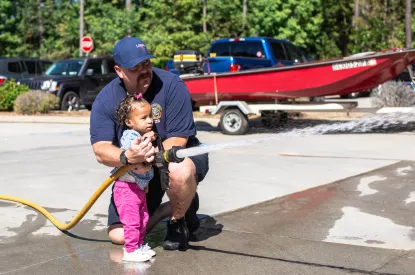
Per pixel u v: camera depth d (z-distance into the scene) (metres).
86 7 41.25
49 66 21.75
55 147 10.15
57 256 4.18
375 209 5.39
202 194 6.14
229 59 15.17
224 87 12.16
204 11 32.91
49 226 5.00
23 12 43.44
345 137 10.80
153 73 4.12
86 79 18.75
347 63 10.92
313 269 3.80
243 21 34.09
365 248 4.24
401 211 5.30
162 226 4.94
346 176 6.97
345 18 42.25
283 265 3.89
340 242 4.40
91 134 4.08
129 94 3.99
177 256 4.11
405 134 11.00
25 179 7.17
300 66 11.34
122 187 3.91
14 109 17.66
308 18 37.28
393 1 38.62
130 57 3.85
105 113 4.06
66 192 6.38
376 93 13.62
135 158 3.60
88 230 4.85
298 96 11.56
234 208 5.52
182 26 32.56
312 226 4.86
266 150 9.34
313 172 7.29
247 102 12.17
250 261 3.98
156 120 4.06
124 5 41.78
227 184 6.64
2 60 20.64
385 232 4.65
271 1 34.97
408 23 29.56
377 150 9.06
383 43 34.53
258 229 4.79
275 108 11.47
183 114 4.11
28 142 10.94
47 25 44.38
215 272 3.78
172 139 4.08
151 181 4.23
